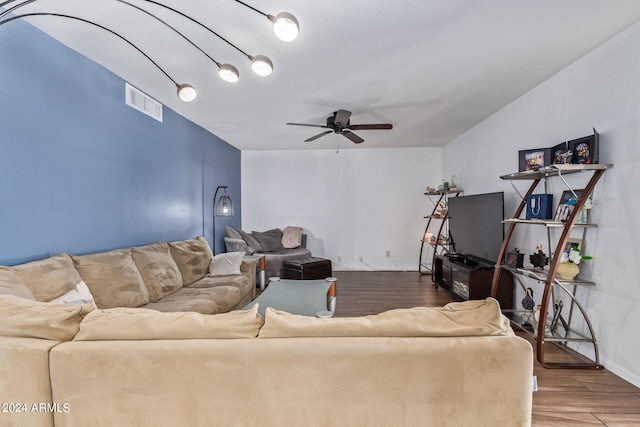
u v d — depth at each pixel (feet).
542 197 8.54
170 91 9.68
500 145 11.66
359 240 19.16
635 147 6.35
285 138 16.20
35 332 3.33
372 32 6.46
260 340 3.29
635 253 6.36
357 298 12.94
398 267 18.99
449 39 6.79
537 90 9.45
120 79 8.64
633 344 6.42
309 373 3.17
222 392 3.19
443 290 14.20
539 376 6.79
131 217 9.20
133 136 9.25
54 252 6.66
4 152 5.67
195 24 6.15
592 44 7.09
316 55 7.43
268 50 7.18
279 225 19.48
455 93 10.00
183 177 12.32
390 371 3.16
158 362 3.16
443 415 3.19
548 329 8.27
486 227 11.59
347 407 3.20
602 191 7.08
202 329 3.35
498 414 3.18
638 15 5.99
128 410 3.20
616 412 5.64
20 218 5.95
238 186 18.97
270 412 3.21
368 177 19.03
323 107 11.25
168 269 9.05
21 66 5.95
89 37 6.66
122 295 7.02
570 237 8.03
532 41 6.93
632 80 6.40
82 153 7.40
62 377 3.18
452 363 3.14
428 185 18.75
